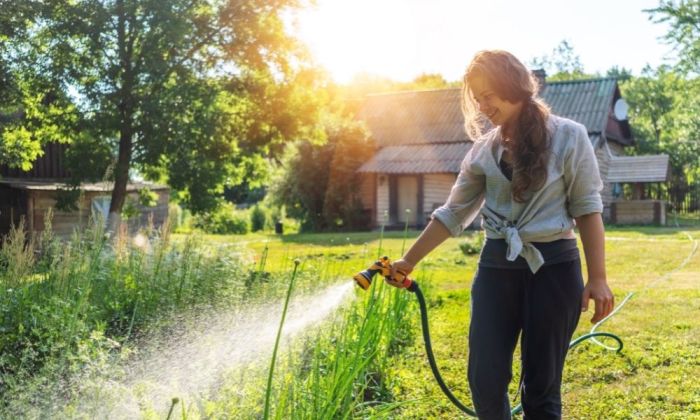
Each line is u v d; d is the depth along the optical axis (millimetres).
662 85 44750
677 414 3801
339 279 6395
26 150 12375
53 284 5023
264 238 22391
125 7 11688
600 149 27484
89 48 12305
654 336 5801
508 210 2559
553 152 2455
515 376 4609
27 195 14328
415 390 4281
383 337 4664
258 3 13328
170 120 12070
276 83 14125
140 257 6078
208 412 2793
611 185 29016
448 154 27219
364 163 27688
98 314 4816
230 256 7059
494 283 2592
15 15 11047
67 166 12789
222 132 13359
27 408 2848
